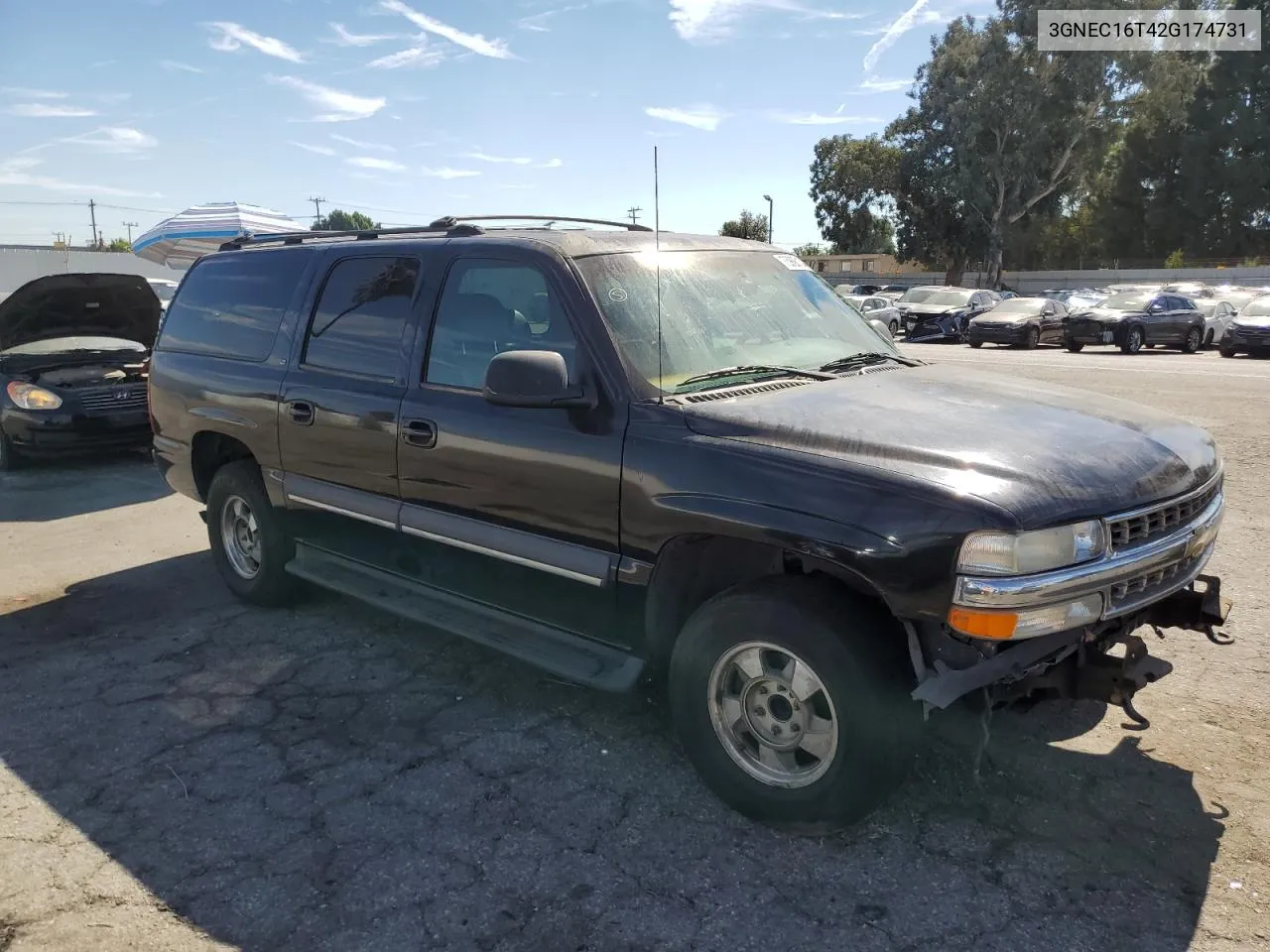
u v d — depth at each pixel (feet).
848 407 10.47
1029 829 9.95
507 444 11.59
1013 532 8.36
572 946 8.38
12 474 30.12
